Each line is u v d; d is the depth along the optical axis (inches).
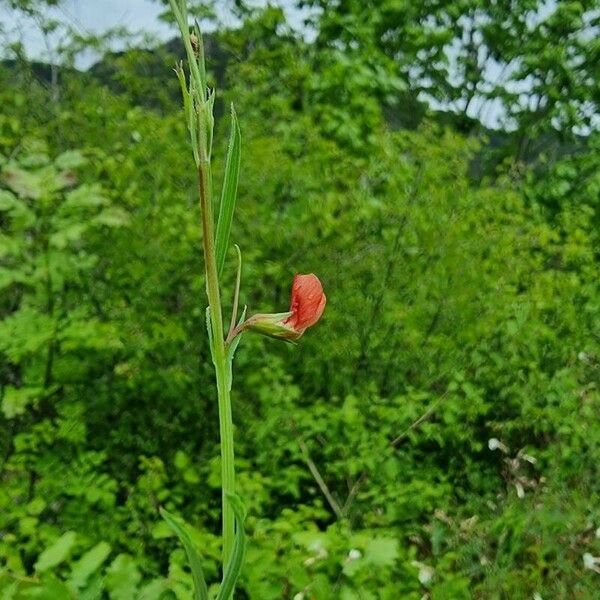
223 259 4.6
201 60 4.4
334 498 14.3
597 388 15.8
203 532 11.6
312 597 7.9
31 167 13.9
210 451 14.9
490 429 15.9
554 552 11.8
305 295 4.7
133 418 14.7
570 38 40.1
